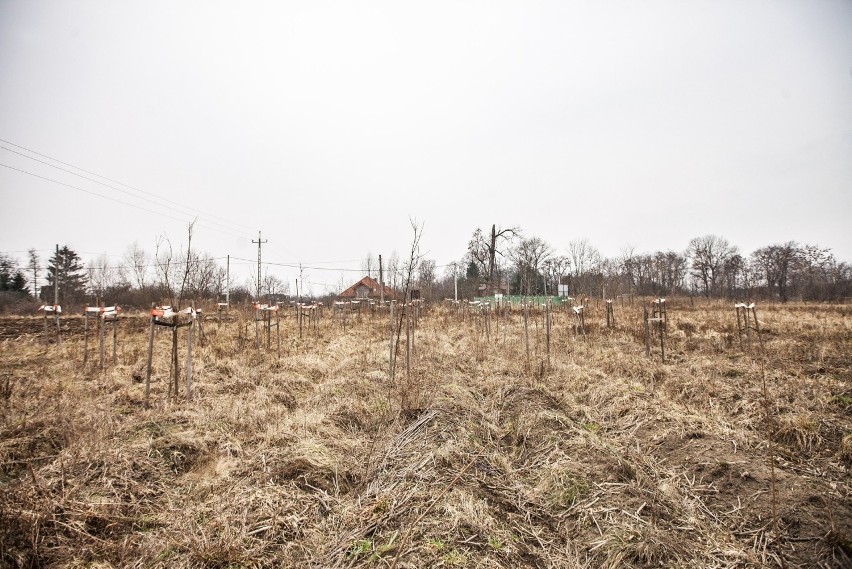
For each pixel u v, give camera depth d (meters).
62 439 4.89
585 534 3.65
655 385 7.50
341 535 3.47
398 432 5.54
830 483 3.96
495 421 6.05
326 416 6.07
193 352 10.84
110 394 6.91
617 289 29.81
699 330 14.58
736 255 57.22
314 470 4.45
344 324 18.03
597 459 4.76
